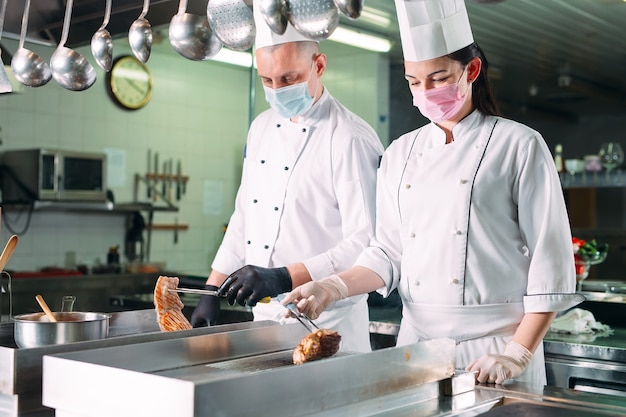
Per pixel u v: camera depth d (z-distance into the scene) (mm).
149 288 5371
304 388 1242
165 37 5574
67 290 4883
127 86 5617
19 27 3107
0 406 1395
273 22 1603
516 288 1901
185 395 1090
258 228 2336
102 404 1196
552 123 8547
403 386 1434
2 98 4980
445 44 1829
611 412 1391
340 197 2217
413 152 2064
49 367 1270
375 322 2836
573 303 1792
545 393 1551
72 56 2180
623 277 6887
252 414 1164
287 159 2297
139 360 1420
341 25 4320
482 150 1930
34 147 5156
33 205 4883
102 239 5492
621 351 2289
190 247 6062
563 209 1861
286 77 2129
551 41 5152
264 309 2318
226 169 6391
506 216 1905
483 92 1994
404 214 2020
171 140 5949
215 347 1566
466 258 1911
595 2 4129
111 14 2859
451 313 1927
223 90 6348
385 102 5234
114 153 5578
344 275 1943
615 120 8203
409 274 2006
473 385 1598
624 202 8039
